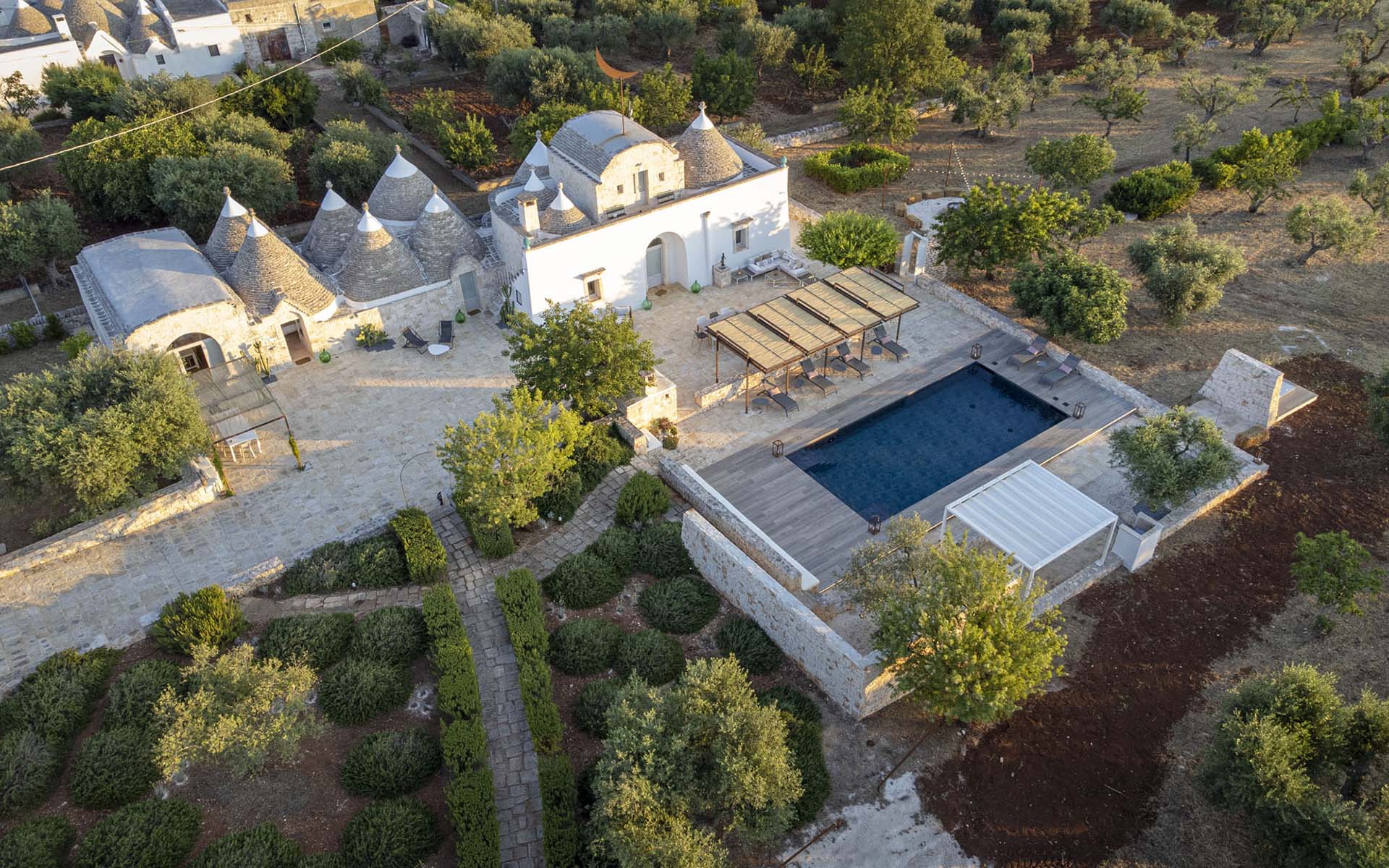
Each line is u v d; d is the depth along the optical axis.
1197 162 60.56
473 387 44.81
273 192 56.88
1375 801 25.58
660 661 31.80
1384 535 36.66
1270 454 40.59
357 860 26.03
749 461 41.12
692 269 51.66
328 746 29.36
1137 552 35.25
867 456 41.50
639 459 41.03
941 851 27.58
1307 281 50.94
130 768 27.98
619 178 47.44
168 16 76.25
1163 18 78.62
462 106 74.50
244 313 43.44
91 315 45.75
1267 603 34.47
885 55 67.94
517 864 26.59
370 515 37.75
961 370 46.41
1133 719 30.83
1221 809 27.80
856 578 32.44
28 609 33.84
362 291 46.47
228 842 26.25
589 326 40.06
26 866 25.33
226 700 27.83
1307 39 82.38
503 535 35.69
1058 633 33.59
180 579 34.97
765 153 64.69
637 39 86.25
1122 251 54.12
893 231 51.12
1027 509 34.53
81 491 33.88
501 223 48.41
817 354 45.16
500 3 87.06
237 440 39.69
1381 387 39.06
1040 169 56.78
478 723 28.95
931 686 27.95
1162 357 46.38
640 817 25.02
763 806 25.75
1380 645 32.53
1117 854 27.41
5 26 76.06
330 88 78.50
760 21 78.88
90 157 54.81
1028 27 79.94
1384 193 52.56
